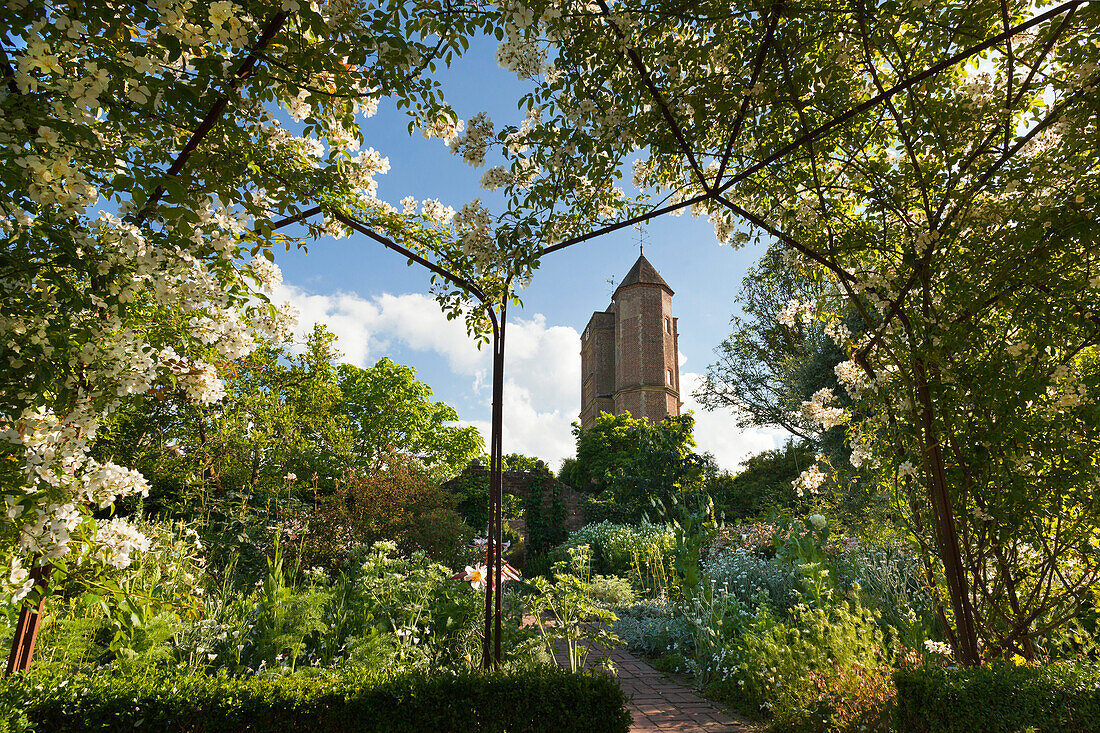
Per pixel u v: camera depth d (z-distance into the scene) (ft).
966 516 11.44
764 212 13.94
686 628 21.48
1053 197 10.02
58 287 6.62
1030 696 9.16
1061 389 10.50
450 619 16.29
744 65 10.41
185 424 32.09
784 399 60.18
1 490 6.65
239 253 8.28
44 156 6.04
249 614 15.87
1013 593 11.38
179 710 8.98
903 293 11.84
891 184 11.96
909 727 10.03
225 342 8.53
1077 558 11.62
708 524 25.70
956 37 10.10
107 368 7.23
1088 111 9.30
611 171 11.11
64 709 8.64
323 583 19.86
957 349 10.86
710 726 14.56
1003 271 10.31
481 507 61.77
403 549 28.68
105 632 13.76
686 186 13.74
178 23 6.95
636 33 9.73
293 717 9.20
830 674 13.67
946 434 11.48
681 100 10.66
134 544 8.54
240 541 24.47
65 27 6.14
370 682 9.74
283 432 37.17
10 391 6.55
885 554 19.83
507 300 12.94
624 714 9.72
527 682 9.78
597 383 138.21
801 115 10.68
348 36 8.14
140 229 7.56
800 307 15.47
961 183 11.89
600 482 80.69
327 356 43.52
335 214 11.17
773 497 49.90
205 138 7.97
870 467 14.15
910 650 14.02
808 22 10.00
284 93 8.90
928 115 10.76
